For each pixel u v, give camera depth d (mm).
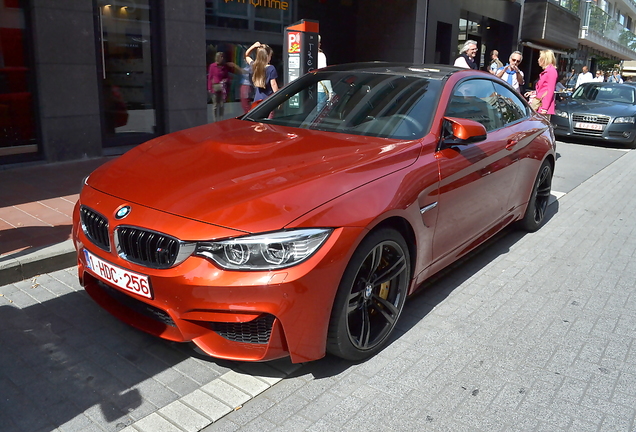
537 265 4578
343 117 3736
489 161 3957
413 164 3162
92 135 7363
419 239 3180
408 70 4133
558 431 2467
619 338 3357
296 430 2418
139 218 2602
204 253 2430
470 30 17469
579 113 12406
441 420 2516
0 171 6477
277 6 10594
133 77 7949
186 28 8289
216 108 9711
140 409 2523
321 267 2480
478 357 3074
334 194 2662
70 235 4324
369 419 2506
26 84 6711
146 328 2764
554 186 7812
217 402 2590
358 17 14312
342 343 2746
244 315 2436
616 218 6168
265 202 2539
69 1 6770
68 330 3193
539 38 20422
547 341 3287
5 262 3734
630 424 2531
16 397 2578
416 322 3473
